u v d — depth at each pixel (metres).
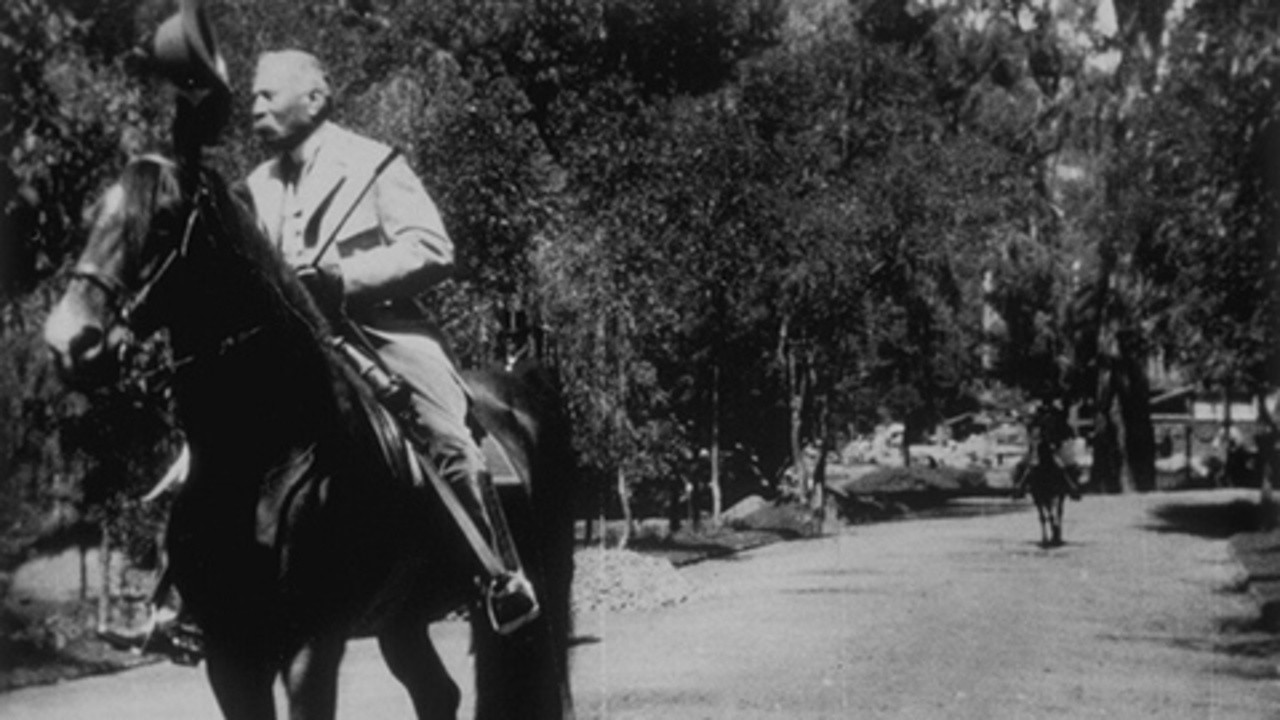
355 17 20.00
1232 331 28.08
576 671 15.34
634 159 30.45
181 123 6.13
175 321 6.25
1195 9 22.55
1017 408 73.12
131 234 5.95
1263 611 20.59
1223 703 13.95
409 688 7.70
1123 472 61.97
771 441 44.28
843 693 13.90
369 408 6.69
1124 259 57.72
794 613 20.89
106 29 15.50
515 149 21.08
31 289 15.67
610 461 26.94
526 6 27.06
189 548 6.38
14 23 14.30
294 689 6.37
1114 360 61.50
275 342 6.36
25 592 18.83
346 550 6.52
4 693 14.39
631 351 28.03
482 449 7.74
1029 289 61.84
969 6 53.75
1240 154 23.00
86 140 14.88
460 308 20.03
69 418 16.38
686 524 39.09
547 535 8.34
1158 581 26.17
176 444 16.84
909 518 45.50
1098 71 57.44
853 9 46.44
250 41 17.83
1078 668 16.02
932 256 42.44
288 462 6.39
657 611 21.34
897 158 42.34
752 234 35.50
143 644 6.55
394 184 7.02
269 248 6.45
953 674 15.26
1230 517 43.56
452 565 7.34
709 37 36.28
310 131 7.05
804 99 39.22
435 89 19.97
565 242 23.78
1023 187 51.56
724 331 37.19
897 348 46.12
